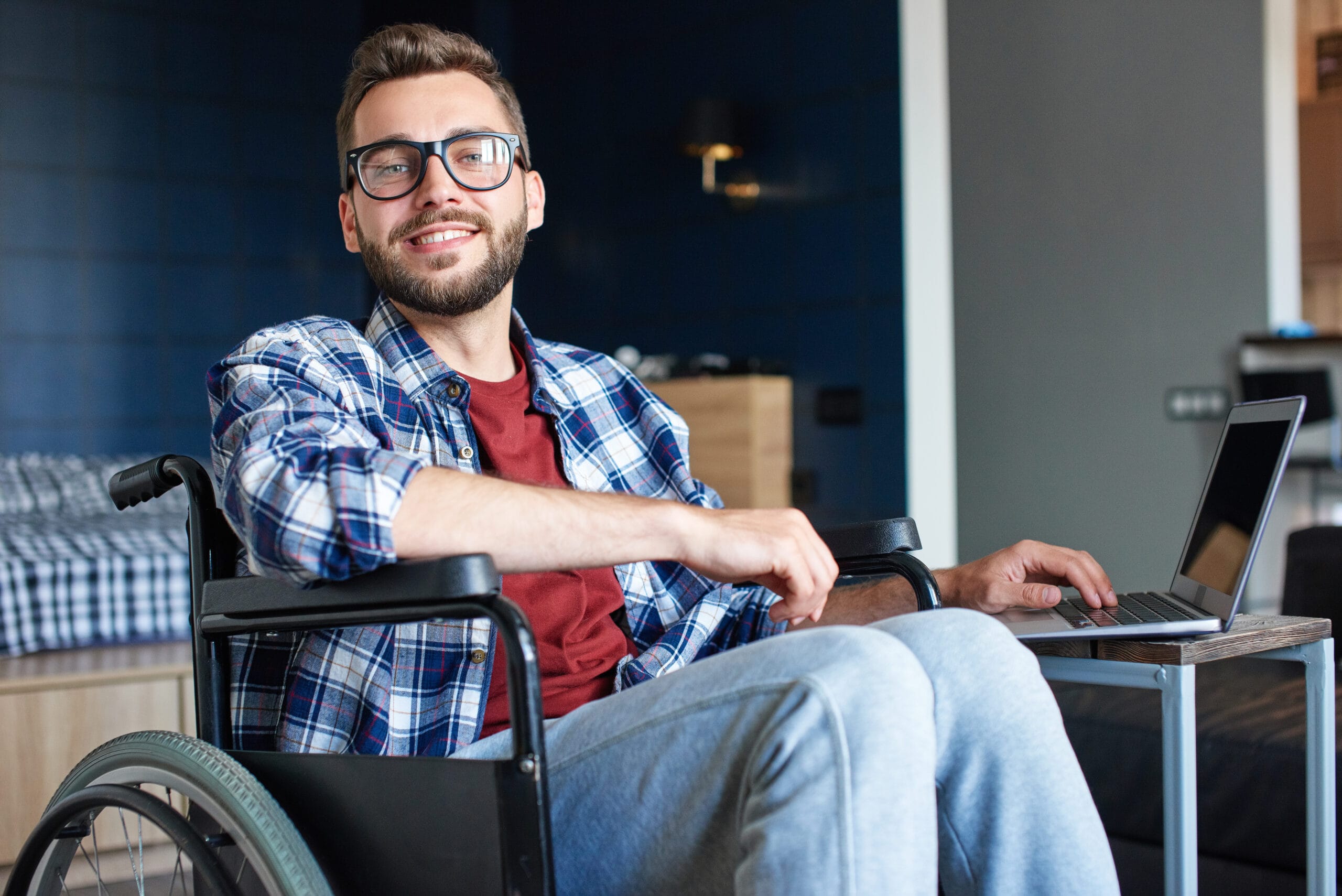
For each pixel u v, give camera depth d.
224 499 0.90
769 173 4.52
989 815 0.86
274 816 0.85
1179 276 4.08
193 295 5.43
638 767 0.85
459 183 1.19
